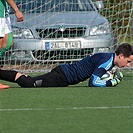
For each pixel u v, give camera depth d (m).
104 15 37.97
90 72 24.36
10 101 20.70
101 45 33.19
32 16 33.66
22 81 24.73
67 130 15.41
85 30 33.28
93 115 17.59
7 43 24.56
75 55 33.03
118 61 24.05
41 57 33.00
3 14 24.08
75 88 24.41
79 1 35.16
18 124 16.27
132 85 25.77
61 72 24.56
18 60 33.09
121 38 37.97
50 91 23.42
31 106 19.44
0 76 24.81
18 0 34.47
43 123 16.39
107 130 15.38
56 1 34.59
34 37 32.78
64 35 33.28
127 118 17.08
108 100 20.78
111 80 24.53
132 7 36.56
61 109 18.72
